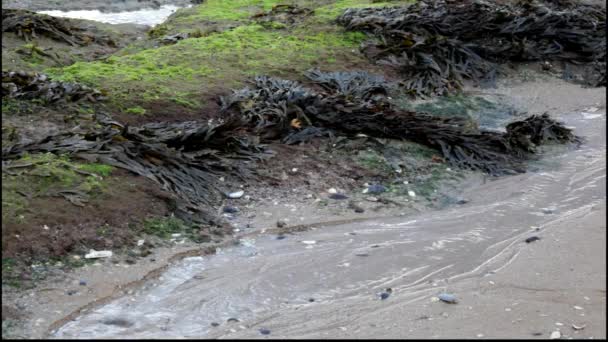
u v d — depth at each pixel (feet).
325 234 23.54
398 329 18.19
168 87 32.19
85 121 27.45
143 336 17.54
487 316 18.90
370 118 30.48
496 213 25.67
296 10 45.93
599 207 26.23
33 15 40.22
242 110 30.55
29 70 34.91
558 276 21.16
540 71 42.45
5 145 24.04
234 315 18.76
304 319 18.61
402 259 22.03
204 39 39.70
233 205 24.77
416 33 42.45
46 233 20.80
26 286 19.01
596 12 52.03
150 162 25.02
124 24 46.32
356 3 49.83
